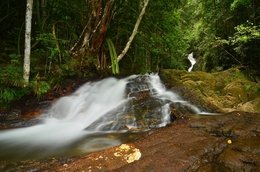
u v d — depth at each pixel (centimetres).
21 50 643
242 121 421
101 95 651
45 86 550
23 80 503
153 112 517
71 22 805
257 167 238
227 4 1089
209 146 298
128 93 670
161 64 1468
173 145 303
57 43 615
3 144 371
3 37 717
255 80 909
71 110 559
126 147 299
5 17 643
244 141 321
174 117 489
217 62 1284
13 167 251
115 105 574
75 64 706
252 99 668
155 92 700
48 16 679
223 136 354
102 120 482
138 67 1164
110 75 848
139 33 1017
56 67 624
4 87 495
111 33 862
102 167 240
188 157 263
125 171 231
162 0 956
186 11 1750
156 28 1028
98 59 813
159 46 1182
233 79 839
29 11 495
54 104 559
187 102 609
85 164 249
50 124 498
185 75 838
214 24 1267
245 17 999
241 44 886
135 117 489
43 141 387
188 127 393
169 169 237
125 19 935
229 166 245
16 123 477
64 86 645
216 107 578
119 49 996
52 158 280
